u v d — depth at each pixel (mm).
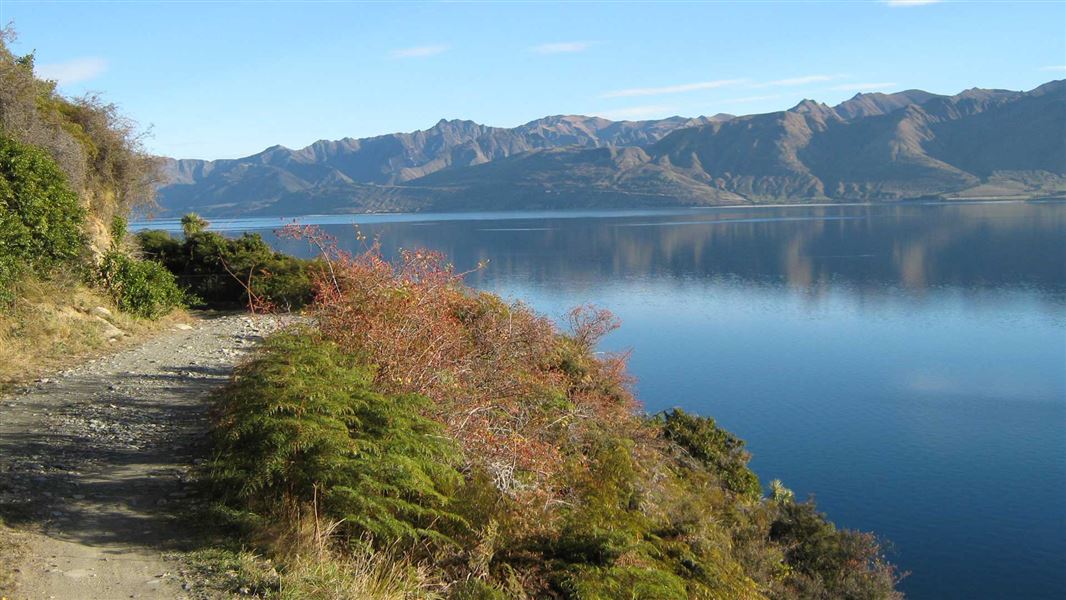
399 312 7934
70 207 14359
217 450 5875
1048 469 42438
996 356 71875
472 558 5219
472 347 8984
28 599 3840
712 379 61031
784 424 50219
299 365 6246
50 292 13227
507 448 6844
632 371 62625
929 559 31828
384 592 4441
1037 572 30312
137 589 4109
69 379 9734
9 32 16750
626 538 5734
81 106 21516
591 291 103375
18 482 5609
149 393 9203
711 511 11391
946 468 42812
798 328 85875
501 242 188750
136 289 15734
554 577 5367
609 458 8398
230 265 22750
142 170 24000
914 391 59500
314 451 5379
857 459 44000
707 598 6566
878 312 97250
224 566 4465
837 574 15305
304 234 8492
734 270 138750
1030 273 130625
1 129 15742
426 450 5789
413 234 187000
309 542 4719
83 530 4859
